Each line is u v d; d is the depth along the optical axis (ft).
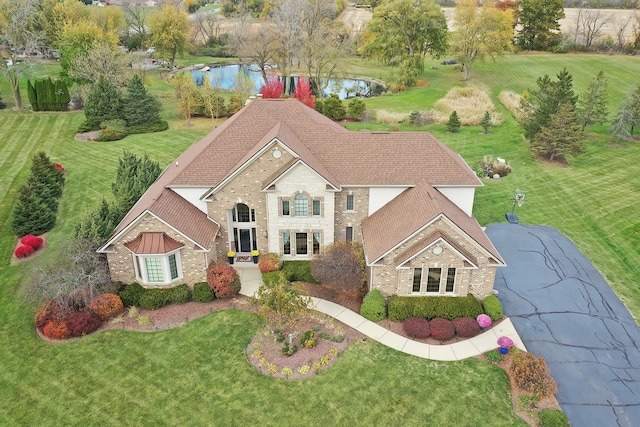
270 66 399.44
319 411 77.00
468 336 92.84
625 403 77.82
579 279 110.83
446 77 327.67
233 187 109.91
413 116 227.81
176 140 208.95
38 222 128.67
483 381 82.28
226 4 580.71
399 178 112.27
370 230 109.19
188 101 235.61
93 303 97.45
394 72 305.53
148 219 100.63
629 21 440.86
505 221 139.03
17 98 244.42
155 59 393.50
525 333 93.66
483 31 304.09
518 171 172.96
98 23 379.76
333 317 98.89
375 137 118.11
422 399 78.89
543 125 184.55
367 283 107.04
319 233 114.01
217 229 112.27
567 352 88.69
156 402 79.05
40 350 90.02
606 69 323.57
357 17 549.13
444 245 94.63
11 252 120.88
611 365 85.66
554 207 147.13
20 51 255.09
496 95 279.69
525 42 400.47
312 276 109.19
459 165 114.01
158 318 99.14
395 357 88.02
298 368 85.40
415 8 327.06
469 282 100.27
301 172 106.01
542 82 200.64
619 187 159.33
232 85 333.83
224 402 78.84
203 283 105.60
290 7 349.20
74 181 163.84
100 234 105.29
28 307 100.68
